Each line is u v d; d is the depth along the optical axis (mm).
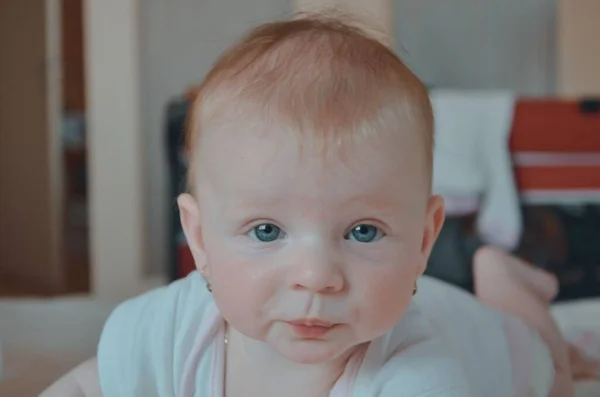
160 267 2607
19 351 1144
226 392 715
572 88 2598
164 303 781
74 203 3629
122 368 751
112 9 2535
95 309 1410
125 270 2588
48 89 2953
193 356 729
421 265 643
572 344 1232
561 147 1981
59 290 2988
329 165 563
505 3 2566
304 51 622
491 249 1153
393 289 584
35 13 2975
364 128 577
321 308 561
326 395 673
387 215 580
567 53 2590
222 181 595
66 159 3600
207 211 617
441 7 2557
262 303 576
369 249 576
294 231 570
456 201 1941
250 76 609
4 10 3109
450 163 1938
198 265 660
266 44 638
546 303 1131
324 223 566
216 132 606
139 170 2578
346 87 592
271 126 576
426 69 2564
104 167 2570
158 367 743
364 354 673
